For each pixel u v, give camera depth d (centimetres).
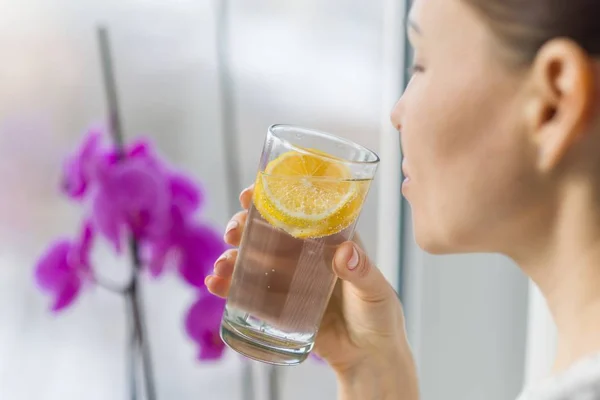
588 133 64
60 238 102
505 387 107
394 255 108
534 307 99
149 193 90
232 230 79
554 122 63
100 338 105
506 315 106
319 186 71
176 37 102
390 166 107
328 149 74
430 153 68
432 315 107
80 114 101
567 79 62
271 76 104
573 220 66
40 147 101
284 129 74
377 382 83
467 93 66
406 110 69
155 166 92
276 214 71
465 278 106
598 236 65
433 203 69
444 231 68
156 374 107
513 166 65
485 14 65
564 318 68
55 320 104
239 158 105
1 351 102
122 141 97
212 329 95
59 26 99
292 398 110
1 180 100
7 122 99
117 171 90
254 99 104
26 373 103
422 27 68
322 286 73
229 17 102
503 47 64
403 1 104
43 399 104
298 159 71
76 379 105
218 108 104
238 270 73
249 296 72
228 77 103
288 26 104
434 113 67
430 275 106
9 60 98
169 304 107
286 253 71
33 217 102
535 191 66
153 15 101
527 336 105
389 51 105
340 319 82
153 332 107
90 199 91
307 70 105
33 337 103
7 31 98
